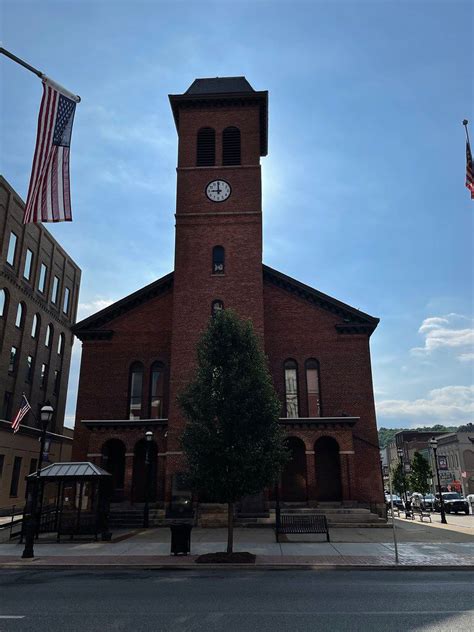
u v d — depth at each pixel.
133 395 33.25
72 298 56.38
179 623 8.57
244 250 32.59
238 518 26.70
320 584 12.34
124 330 34.25
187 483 17.34
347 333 33.50
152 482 31.27
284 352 33.44
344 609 9.53
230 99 35.66
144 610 9.56
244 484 16.56
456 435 82.56
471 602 10.11
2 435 38.12
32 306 45.53
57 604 10.16
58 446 49.41
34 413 45.19
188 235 33.09
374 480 30.67
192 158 34.94
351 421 29.44
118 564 15.50
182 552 17.14
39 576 13.96
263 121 37.72
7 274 40.78
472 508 47.88
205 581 12.88
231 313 19.12
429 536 22.59
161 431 30.33
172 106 36.53
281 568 14.91
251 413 17.25
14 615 9.25
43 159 13.95
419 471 61.75
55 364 51.09
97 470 22.69
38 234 47.12
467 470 80.31
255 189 33.97
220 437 16.97
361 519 27.20
